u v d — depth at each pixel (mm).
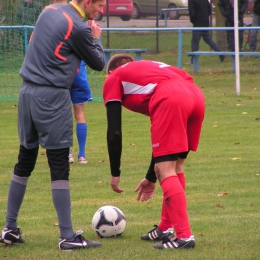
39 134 14359
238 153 27797
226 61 62594
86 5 14477
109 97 14195
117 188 14641
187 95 13828
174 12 90438
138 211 18781
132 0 90125
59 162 14336
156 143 13805
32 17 48875
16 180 14852
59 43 14023
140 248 14492
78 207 19297
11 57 51031
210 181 22594
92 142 31172
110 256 13781
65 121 14258
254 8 61250
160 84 13961
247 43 61094
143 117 38875
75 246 14344
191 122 14344
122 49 59656
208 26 62062
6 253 14219
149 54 62438
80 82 25219
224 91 48875
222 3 62438
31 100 14156
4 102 44781
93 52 14422
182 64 60781
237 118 37406
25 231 16484
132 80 14141
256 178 23016
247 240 15109
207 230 16234
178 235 14258
